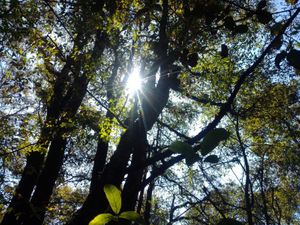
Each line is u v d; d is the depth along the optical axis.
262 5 1.68
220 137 0.78
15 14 6.95
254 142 9.55
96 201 2.21
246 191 2.35
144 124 2.89
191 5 2.57
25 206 6.73
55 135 9.16
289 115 10.38
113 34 7.36
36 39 7.55
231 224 0.72
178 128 11.63
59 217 8.31
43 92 10.79
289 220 9.41
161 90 3.46
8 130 9.51
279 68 1.18
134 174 2.10
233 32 1.87
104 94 8.68
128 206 1.94
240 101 9.84
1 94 11.92
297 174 9.05
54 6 7.89
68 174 12.87
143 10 3.77
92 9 4.72
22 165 12.28
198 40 5.23
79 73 8.16
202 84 9.62
